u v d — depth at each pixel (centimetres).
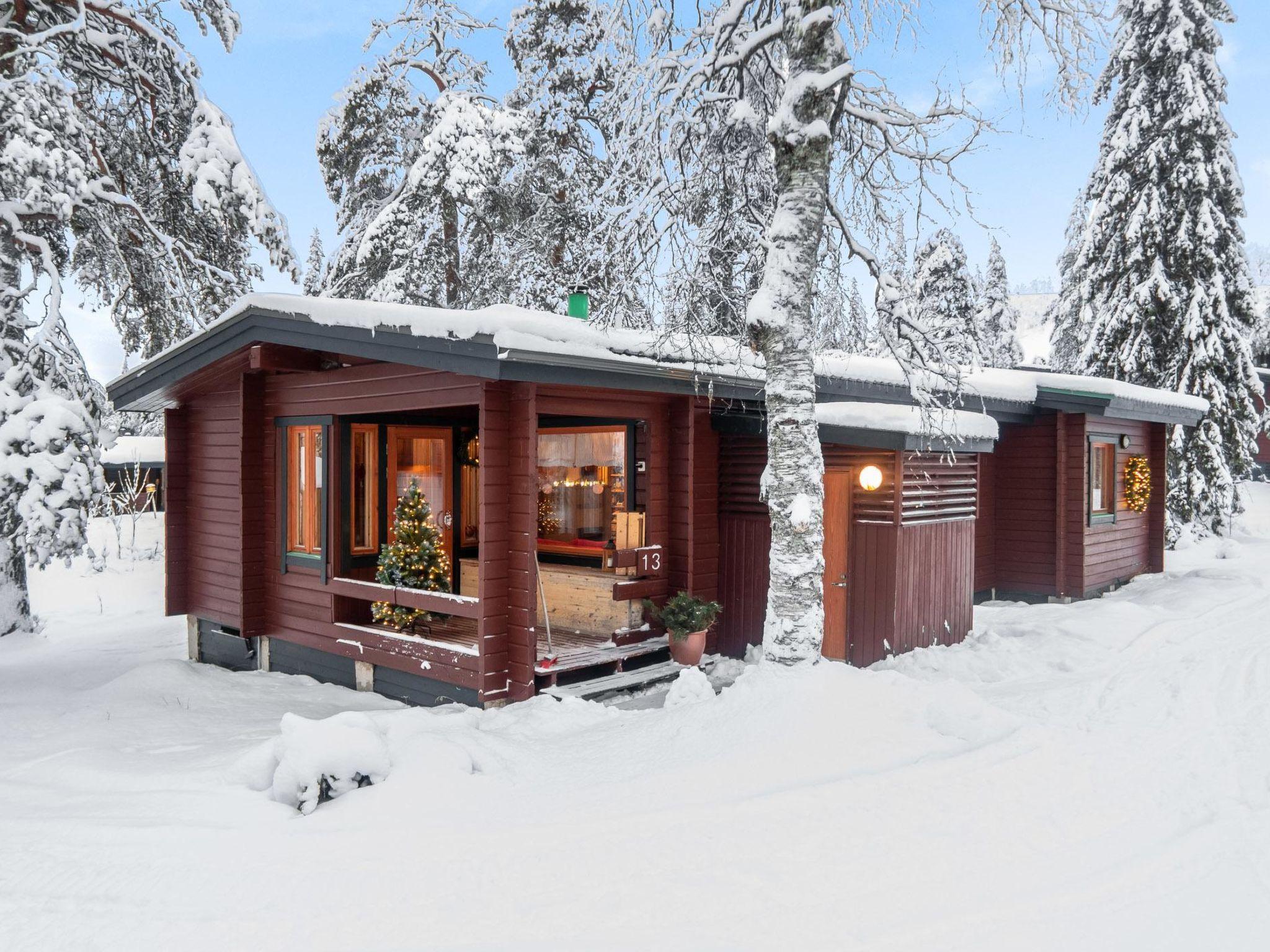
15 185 1034
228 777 506
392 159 1998
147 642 1239
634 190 698
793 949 324
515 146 1777
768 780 471
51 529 841
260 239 1237
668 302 665
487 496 680
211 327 852
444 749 505
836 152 714
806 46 623
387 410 785
